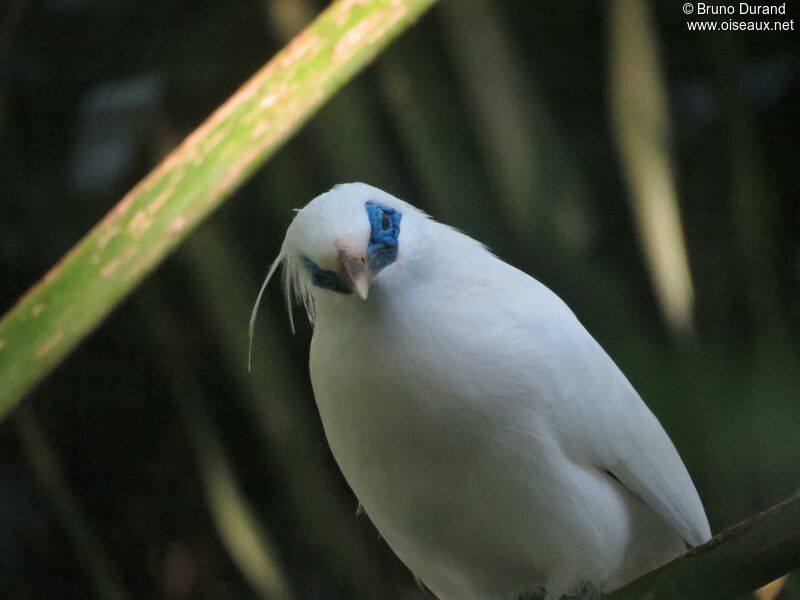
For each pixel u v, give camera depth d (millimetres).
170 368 3574
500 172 3568
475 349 3486
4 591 3732
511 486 3498
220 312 3547
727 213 3715
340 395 3496
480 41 3578
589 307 3562
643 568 3553
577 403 3502
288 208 3631
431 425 3488
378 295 3484
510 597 3545
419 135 3584
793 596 3457
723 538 3379
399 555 3545
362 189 3494
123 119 3678
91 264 3383
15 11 3727
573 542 3510
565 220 3570
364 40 3389
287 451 3545
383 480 3506
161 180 3383
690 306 3523
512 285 3506
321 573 3709
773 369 3506
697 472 3504
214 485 3545
